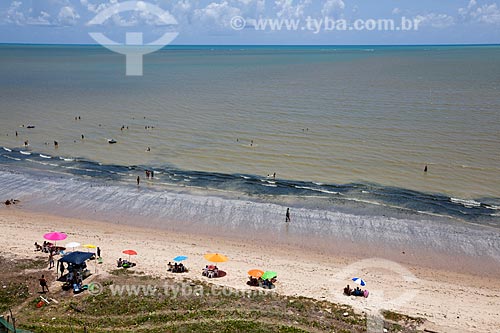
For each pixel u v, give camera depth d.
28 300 28.16
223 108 97.19
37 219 44.03
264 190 51.38
